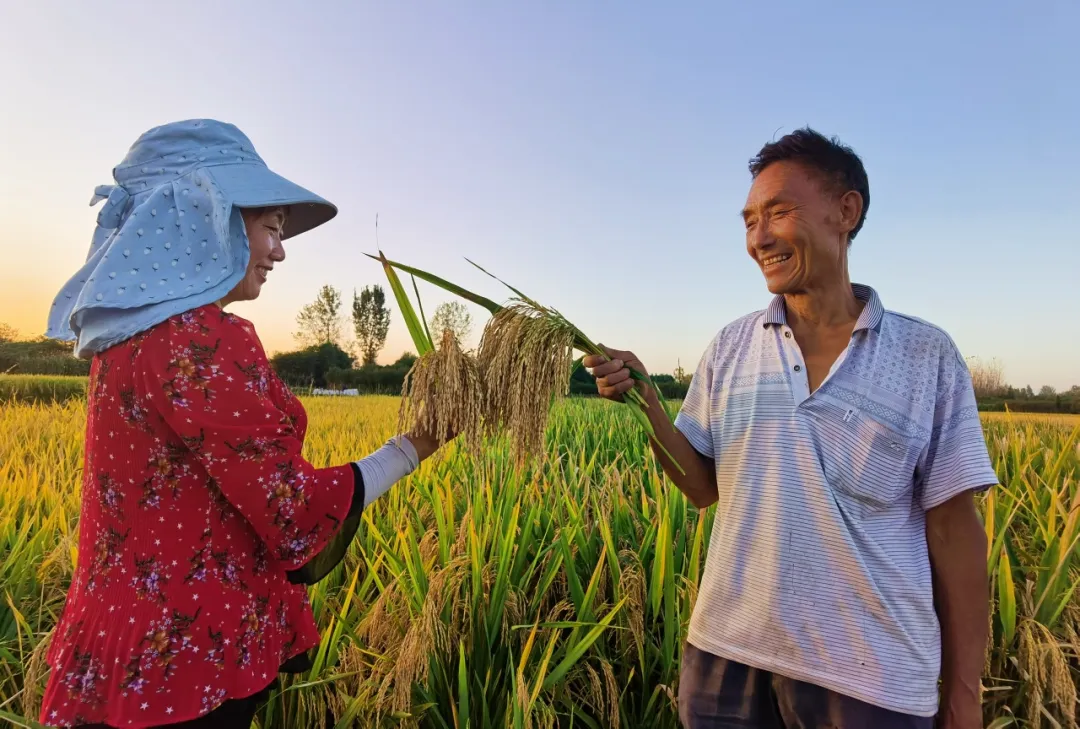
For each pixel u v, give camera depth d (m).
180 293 1.72
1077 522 3.02
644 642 3.12
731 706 2.09
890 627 1.87
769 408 2.11
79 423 10.94
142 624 1.67
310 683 2.53
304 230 2.44
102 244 1.87
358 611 3.09
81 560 1.81
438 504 3.66
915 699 1.83
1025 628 2.76
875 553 1.90
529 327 2.10
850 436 1.94
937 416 1.93
